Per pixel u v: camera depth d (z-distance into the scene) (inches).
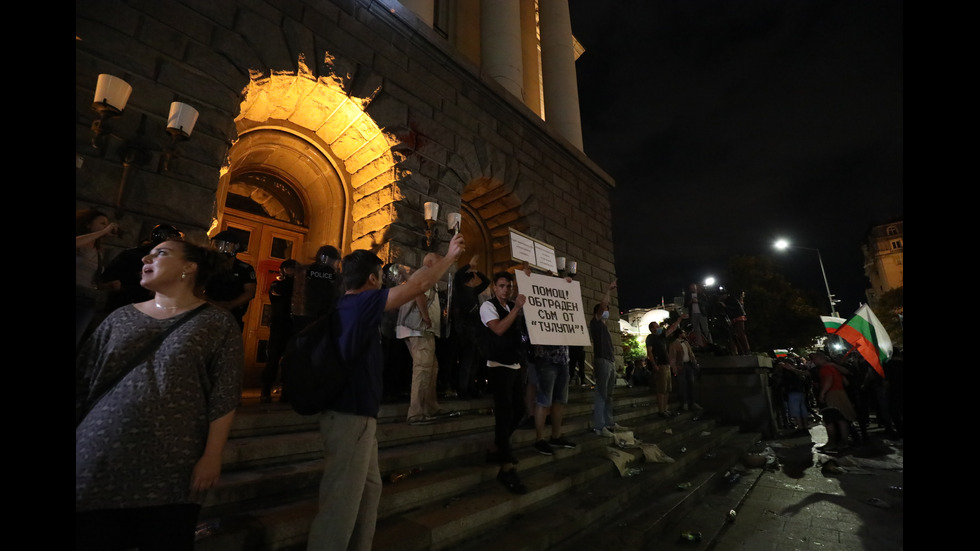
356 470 80.2
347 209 285.9
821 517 174.9
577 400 293.4
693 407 377.7
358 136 274.4
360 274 95.0
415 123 285.7
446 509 124.6
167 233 137.4
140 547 57.3
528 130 404.5
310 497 113.0
